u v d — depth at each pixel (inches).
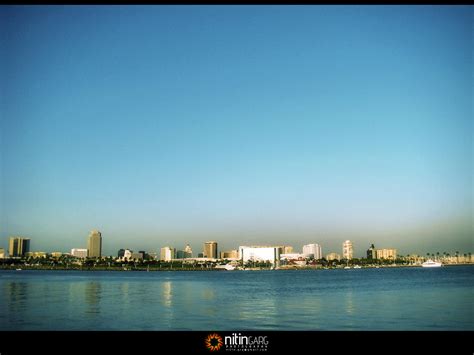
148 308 2581.2
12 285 5098.4
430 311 2314.2
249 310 2471.7
